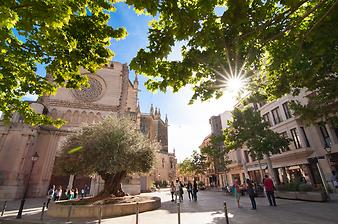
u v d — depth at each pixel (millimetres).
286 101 26203
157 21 5504
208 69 6355
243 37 5156
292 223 7801
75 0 5160
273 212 10422
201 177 70188
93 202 14648
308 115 12758
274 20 4867
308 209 10617
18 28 4750
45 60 6750
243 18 4477
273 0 4848
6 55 6418
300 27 7434
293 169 25359
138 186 33281
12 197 25812
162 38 4949
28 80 7562
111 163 14055
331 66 8852
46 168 30906
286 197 16094
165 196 30906
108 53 6855
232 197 22594
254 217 9500
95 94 39250
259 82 10398
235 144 22859
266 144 20641
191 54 5594
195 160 50938
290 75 9711
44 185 30031
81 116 36031
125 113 38281
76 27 6113
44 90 8047
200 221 9570
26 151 28656
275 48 7668
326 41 6402
